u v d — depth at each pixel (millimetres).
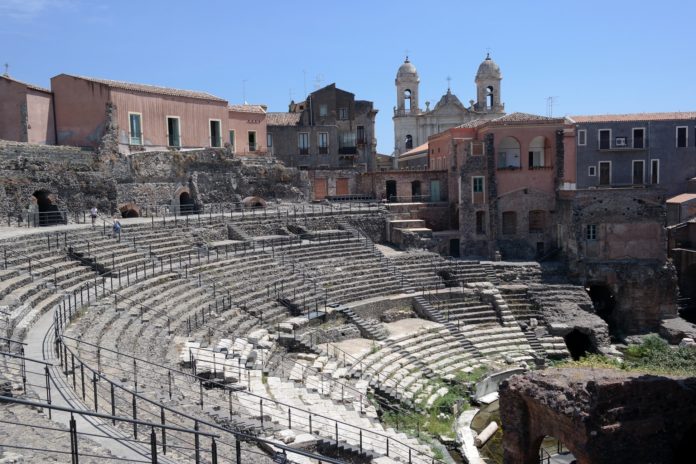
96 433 15156
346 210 57312
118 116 49094
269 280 41188
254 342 31938
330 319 40312
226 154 56531
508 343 44719
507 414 21828
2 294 25016
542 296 51062
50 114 49656
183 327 29641
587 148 65562
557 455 28500
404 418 31266
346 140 75438
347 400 29094
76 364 20453
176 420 18375
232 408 21328
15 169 40219
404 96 94062
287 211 55375
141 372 22109
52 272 30000
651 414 19000
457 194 61844
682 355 44375
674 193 65500
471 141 58188
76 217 44031
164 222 44281
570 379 20500
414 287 48844
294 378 30203
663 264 52781
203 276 37500
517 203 58531
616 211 53469
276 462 16906
